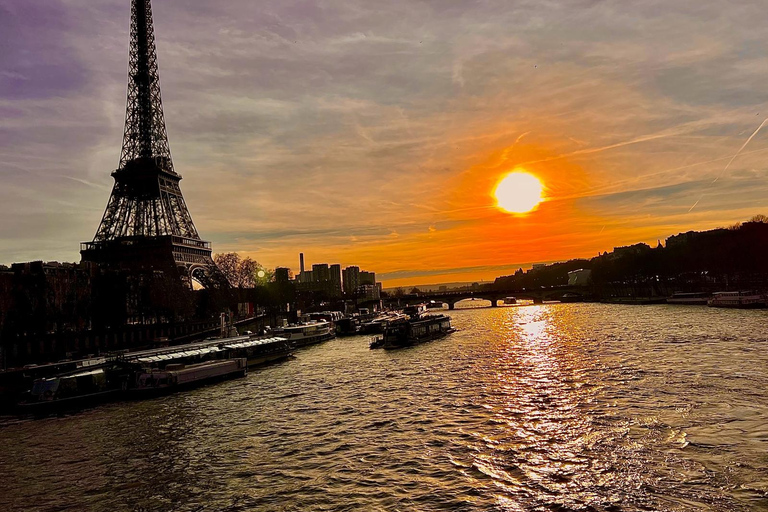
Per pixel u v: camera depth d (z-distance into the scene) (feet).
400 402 253.65
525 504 139.64
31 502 159.22
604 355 354.74
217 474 172.86
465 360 376.89
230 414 251.39
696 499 136.05
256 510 144.46
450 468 165.89
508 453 176.04
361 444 192.95
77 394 296.92
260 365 414.21
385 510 139.54
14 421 264.52
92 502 157.28
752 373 262.88
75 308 513.86
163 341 529.86
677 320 564.71
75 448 211.61
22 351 425.69
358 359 419.74
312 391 295.48
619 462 162.40
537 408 227.61
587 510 134.82
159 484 167.63
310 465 175.22
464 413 226.99
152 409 273.75
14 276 468.34
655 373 278.67
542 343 451.12
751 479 144.25
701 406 211.20
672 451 167.22
